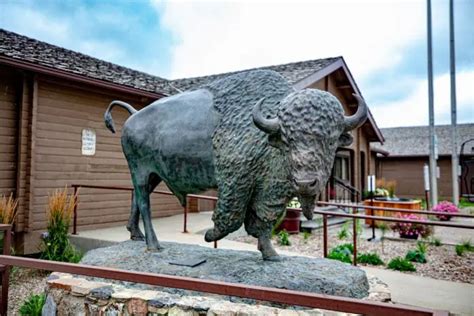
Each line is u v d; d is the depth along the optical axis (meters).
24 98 5.93
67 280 3.06
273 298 1.33
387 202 8.71
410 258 5.54
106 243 5.73
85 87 6.87
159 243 3.62
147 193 3.47
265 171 2.68
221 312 2.43
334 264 2.98
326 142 2.17
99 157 7.22
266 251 2.99
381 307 1.18
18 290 4.56
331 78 11.09
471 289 4.02
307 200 2.22
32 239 5.98
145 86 7.96
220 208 2.80
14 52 5.85
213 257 3.14
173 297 2.67
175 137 3.08
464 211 12.54
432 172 12.62
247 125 2.74
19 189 5.85
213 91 3.14
